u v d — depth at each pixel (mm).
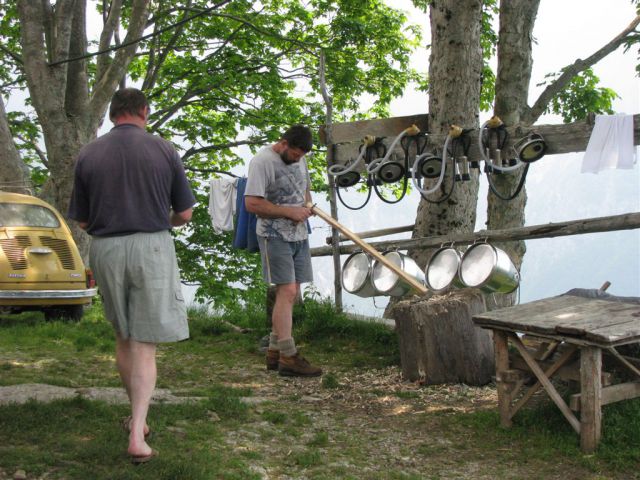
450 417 4824
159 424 4152
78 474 3324
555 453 4055
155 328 3537
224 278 20594
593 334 3904
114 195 3549
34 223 10062
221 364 6605
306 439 4336
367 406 5184
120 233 3545
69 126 13336
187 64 19734
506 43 10484
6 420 3988
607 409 4402
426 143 6785
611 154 5523
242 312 9398
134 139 3621
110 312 3652
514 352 5363
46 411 4172
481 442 4332
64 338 7918
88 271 10242
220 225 10383
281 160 5906
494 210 10305
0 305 9523
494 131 6137
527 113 10898
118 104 3725
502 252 5754
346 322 7703
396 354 6715
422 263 8406
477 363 5605
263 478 3613
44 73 13141
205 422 4449
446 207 8367
